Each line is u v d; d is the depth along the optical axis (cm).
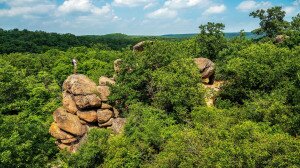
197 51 7556
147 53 5641
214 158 2866
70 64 10319
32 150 3984
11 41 16588
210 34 7719
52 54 13512
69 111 5234
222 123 3550
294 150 2828
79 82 5262
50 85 8038
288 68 4931
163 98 4791
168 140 3791
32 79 7581
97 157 3847
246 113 4031
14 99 5975
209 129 3391
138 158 3675
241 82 5116
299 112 3944
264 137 2991
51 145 4312
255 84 4988
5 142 3656
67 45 18812
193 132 3412
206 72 6128
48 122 5525
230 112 4084
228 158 2792
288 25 8681
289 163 2711
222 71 6031
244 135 3038
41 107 6066
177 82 4906
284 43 7412
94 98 5147
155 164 3438
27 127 4219
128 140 3928
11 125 4188
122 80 5553
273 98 4147
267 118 3800
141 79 5284
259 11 8850
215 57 7631
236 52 7031
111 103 5331
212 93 5341
